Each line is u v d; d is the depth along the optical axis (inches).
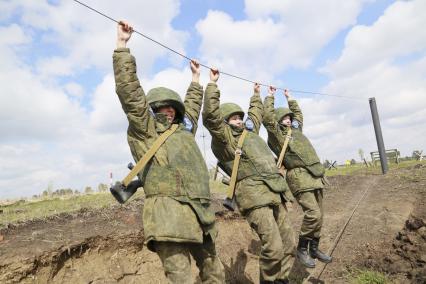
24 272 182.9
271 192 205.0
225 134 210.5
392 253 275.4
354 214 367.2
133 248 233.9
